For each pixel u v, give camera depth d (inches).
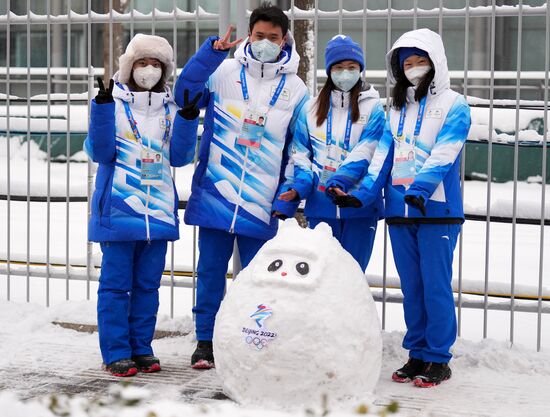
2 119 552.4
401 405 177.8
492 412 174.4
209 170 207.9
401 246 197.2
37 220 471.2
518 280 329.1
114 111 196.5
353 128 200.7
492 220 463.5
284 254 171.5
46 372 201.5
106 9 695.1
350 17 230.5
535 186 510.9
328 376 163.9
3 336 235.1
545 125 220.2
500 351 209.5
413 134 193.9
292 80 207.2
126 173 200.1
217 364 174.2
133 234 198.5
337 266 171.2
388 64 209.5
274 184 206.7
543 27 621.3
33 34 732.0
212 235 209.6
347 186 195.9
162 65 205.5
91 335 237.0
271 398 166.6
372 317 172.9
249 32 209.8
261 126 204.4
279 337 163.6
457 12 223.8
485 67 627.5
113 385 190.2
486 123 512.4
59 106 562.3
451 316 194.7
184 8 672.4
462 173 222.5
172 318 243.9
